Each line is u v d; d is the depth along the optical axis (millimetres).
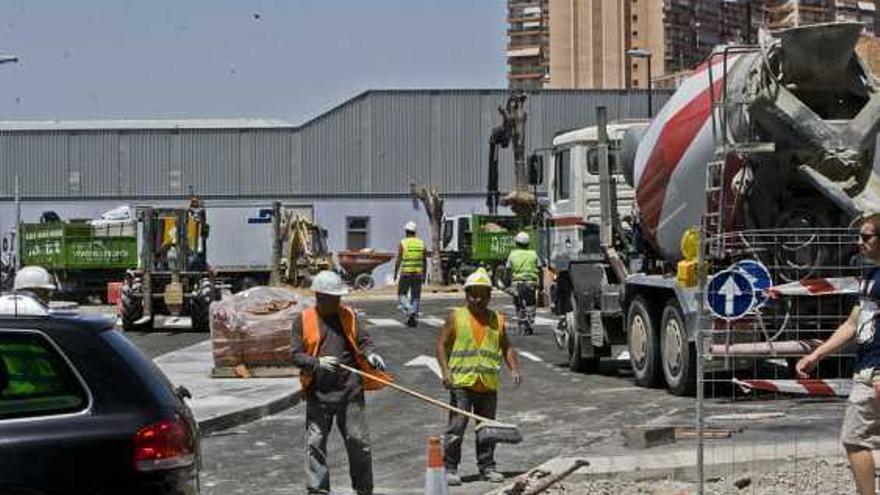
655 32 129375
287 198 105312
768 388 18688
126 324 42719
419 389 25094
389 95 105562
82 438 9023
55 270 67188
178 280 43031
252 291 26859
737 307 13570
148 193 105438
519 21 154250
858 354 11641
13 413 9023
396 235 105375
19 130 105750
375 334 38562
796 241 21031
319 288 13977
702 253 13594
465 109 105750
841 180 20703
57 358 9242
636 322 24219
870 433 11547
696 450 14984
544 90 106062
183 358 31047
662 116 23641
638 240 25609
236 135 105312
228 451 18391
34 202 105438
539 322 42656
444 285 72812
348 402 13961
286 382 25359
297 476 16391
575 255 28219
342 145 105438
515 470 16078
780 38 20406
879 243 11508
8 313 9555
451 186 105625
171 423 9328
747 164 21156
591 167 29875
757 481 14289
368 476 14156
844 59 20344
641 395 22844
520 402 22594
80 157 105625
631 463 15086
